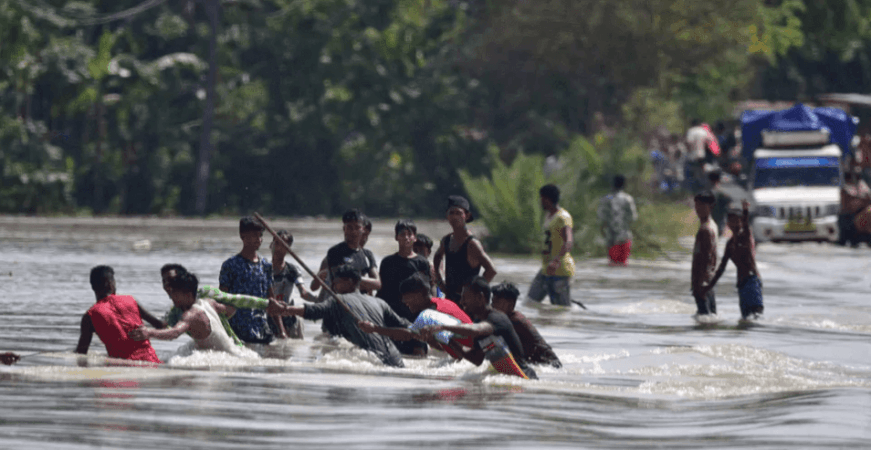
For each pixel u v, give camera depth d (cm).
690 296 6656
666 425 2689
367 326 3869
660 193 11388
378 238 12256
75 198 16738
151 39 17912
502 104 18788
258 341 4278
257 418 2612
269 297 4316
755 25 19525
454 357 3759
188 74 18162
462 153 18175
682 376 3678
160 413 2641
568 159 11269
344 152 18450
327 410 2752
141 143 17238
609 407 2955
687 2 18212
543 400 3033
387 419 2642
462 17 18950
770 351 4284
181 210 17300
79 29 17625
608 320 5444
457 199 4625
